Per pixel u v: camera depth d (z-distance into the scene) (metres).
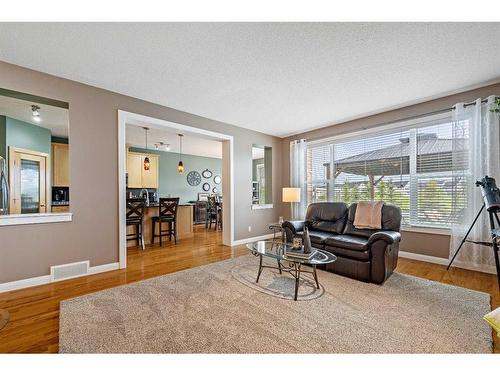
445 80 2.88
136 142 6.55
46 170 5.09
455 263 3.21
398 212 3.12
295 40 2.11
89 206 2.98
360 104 3.66
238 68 2.59
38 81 2.65
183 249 4.31
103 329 1.75
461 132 3.14
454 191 3.21
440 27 1.94
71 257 2.84
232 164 4.70
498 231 2.43
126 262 3.42
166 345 1.58
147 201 5.53
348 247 2.87
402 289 2.49
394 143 3.94
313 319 1.90
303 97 3.39
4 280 2.44
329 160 4.88
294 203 5.35
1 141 4.19
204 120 4.25
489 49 2.24
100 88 3.08
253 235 5.12
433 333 1.72
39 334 1.70
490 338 1.65
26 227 2.57
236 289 2.48
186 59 2.42
